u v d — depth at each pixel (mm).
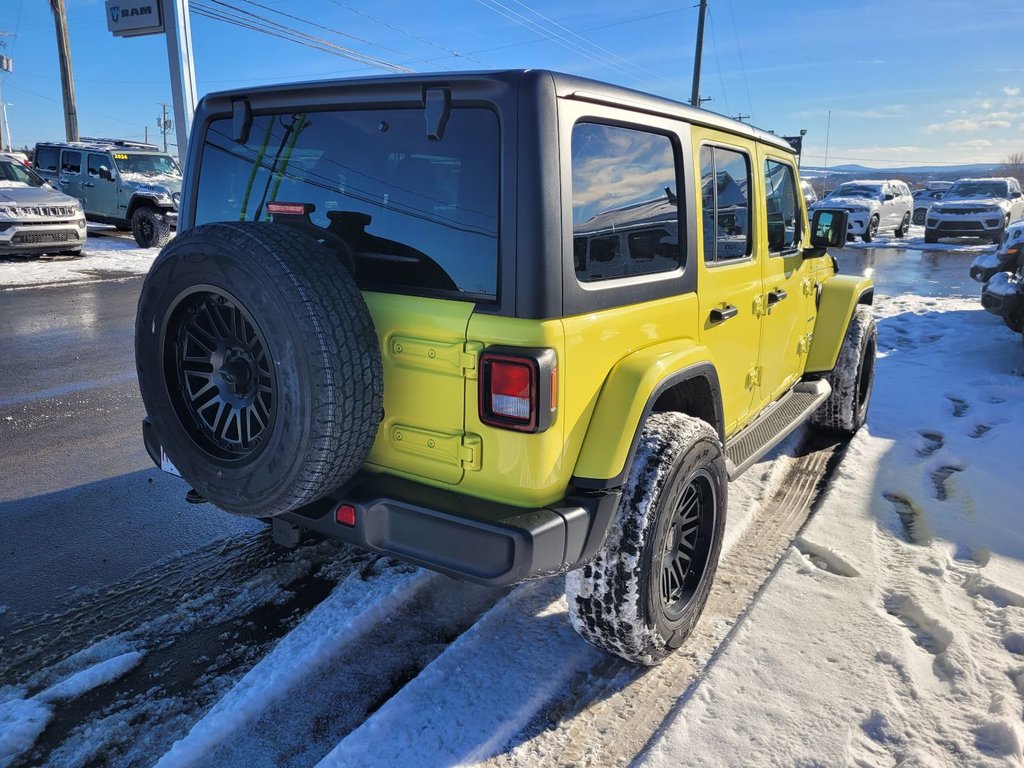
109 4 11125
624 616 2596
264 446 2330
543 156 2221
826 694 2641
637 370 2537
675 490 2664
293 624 3131
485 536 2258
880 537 3838
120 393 6570
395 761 2336
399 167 2482
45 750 2424
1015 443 5094
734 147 3438
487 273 2324
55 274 13852
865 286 5246
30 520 4059
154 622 3129
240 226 2373
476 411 2336
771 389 4305
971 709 2572
